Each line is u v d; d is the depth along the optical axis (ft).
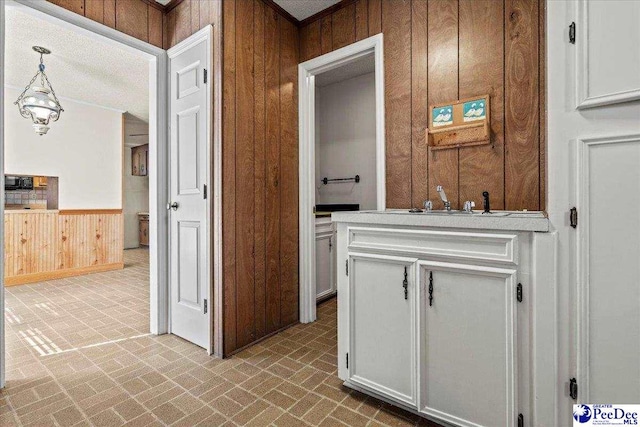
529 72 5.38
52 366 6.17
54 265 13.67
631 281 3.29
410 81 6.61
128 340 7.41
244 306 7.06
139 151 22.76
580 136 3.50
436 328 4.30
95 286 12.37
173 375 5.85
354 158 11.72
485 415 3.95
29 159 13.23
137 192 23.43
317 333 7.86
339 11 7.75
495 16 5.69
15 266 12.64
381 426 4.50
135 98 14.21
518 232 3.72
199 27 7.05
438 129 6.22
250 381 5.66
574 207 3.53
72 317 8.96
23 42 9.25
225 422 4.57
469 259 4.01
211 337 6.71
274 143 7.86
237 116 6.89
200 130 7.02
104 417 4.66
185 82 7.38
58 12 5.98
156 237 7.77
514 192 5.53
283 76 8.10
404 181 6.70
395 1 6.83
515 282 3.73
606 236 3.39
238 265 6.93
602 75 3.38
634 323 3.28
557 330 3.58
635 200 3.26
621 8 3.29
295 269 8.53
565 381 3.59
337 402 5.05
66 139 14.24
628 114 3.28
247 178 7.15
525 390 3.73
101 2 6.65
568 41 3.58
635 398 3.31
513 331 3.74
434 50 6.32
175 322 7.71
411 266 4.47
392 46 6.85
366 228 4.89
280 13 7.97
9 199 15.75
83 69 11.15
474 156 5.92
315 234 9.21
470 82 5.93
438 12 6.28
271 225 7.78
